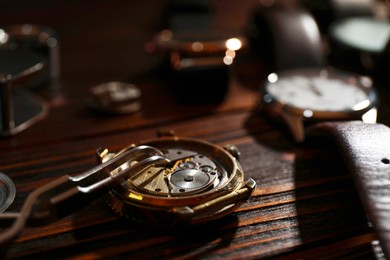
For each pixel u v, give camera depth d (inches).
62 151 6.6
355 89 7.4
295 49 8.5
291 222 5.3
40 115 7.6
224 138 7.1
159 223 5.0
